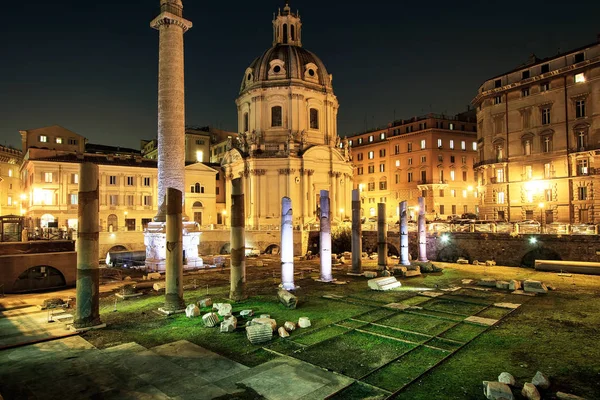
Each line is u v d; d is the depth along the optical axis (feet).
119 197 222.69
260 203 220.23
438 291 95.86
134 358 53.06
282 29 245.86
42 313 76.79
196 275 126.00
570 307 78.28
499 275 119.75
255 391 43.39
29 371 49.14
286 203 99.50
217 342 59.47
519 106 200.34
